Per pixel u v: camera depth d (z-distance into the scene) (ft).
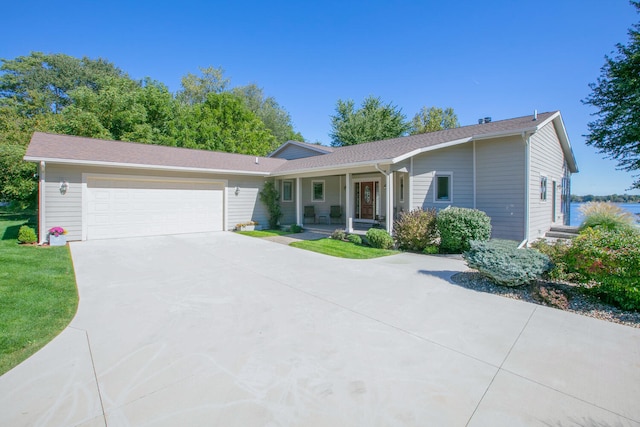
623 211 34.22
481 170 37.06
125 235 38.34
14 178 53.67
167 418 7.84
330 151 54.85
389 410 8.16
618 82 44.93
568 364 10.53
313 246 34.47
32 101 98.63
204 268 24.16
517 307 16.08
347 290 18.92
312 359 10.77
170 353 11.17
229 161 50.06
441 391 8.99
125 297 17.22
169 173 41.45
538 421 7.77
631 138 45.62
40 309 15.08
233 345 11.79
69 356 10.92
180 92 114.32
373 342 12.07
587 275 16.66
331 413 8.03
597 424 7.69
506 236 35.01
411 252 32.17
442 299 17.29
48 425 7.55
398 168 35.19
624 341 12.29
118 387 9.12
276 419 7.80
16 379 9.50
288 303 16.53
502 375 9.84
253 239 39.17
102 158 35.88
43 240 32.48
